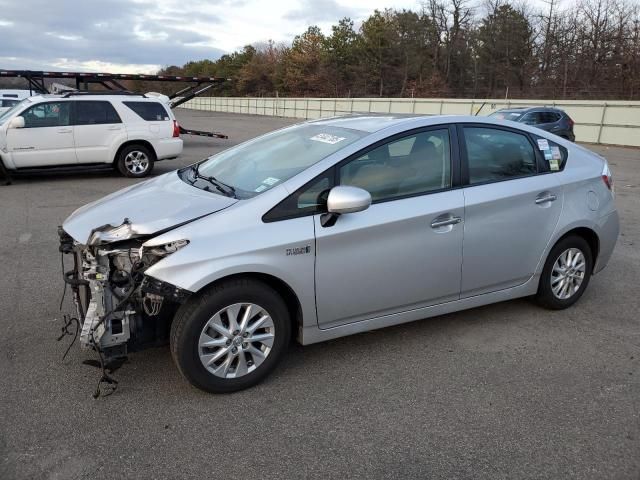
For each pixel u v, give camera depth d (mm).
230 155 4340
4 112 11609
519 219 4168
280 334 3418
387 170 3688
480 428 3037
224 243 3137
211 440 2891
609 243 4809
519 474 2676
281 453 2803
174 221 3182
